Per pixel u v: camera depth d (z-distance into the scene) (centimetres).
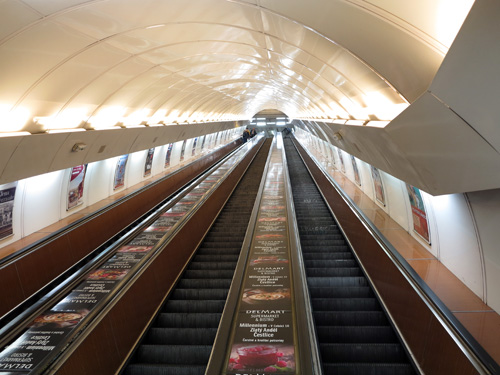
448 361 382
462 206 570
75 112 826
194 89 1388
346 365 477
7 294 651
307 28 541
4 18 445
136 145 1311
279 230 932
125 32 623
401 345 514
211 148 3294
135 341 539
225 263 875
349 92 798
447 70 274
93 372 431
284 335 488
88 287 616
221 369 419
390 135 514
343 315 607
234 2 543
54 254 798
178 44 783
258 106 3984
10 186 850
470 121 299
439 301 444
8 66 543
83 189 1175
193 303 669
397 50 413
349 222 974
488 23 210
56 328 500
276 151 2864
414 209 820
